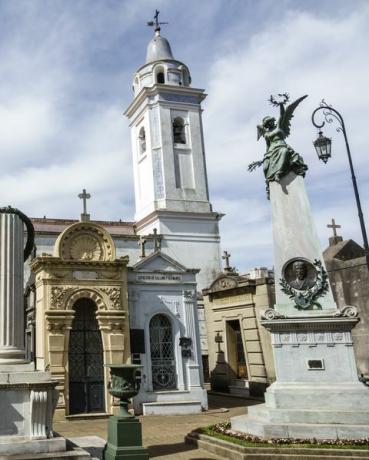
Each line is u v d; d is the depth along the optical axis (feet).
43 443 26.40
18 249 30.89
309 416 34.53
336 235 85.87
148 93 121.19
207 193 118.93
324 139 47.42
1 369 27.71
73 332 58.44
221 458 33.22
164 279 63.82
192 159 119.65
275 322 37.78
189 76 127.44
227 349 77.66
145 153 121.60
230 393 75.61
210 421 52.60
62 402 54.24
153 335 62.44
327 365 36.83
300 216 41.32
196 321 64.23
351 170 47.06
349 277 68.39
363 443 31.35
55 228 112.57
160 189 115.14
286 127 44.96
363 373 64.80
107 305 58.95
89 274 59.21
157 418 55.11
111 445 30.71
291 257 40.40
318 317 37.86
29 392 27.40
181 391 60.08
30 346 63.82
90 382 57.31
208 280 111.75
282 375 37.27
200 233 114.52
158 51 128.36
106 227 120.67
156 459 33.71
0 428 26.48
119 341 58.39
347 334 37.29
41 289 58.03
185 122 122.31
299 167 42.57
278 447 31.37
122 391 31.65
